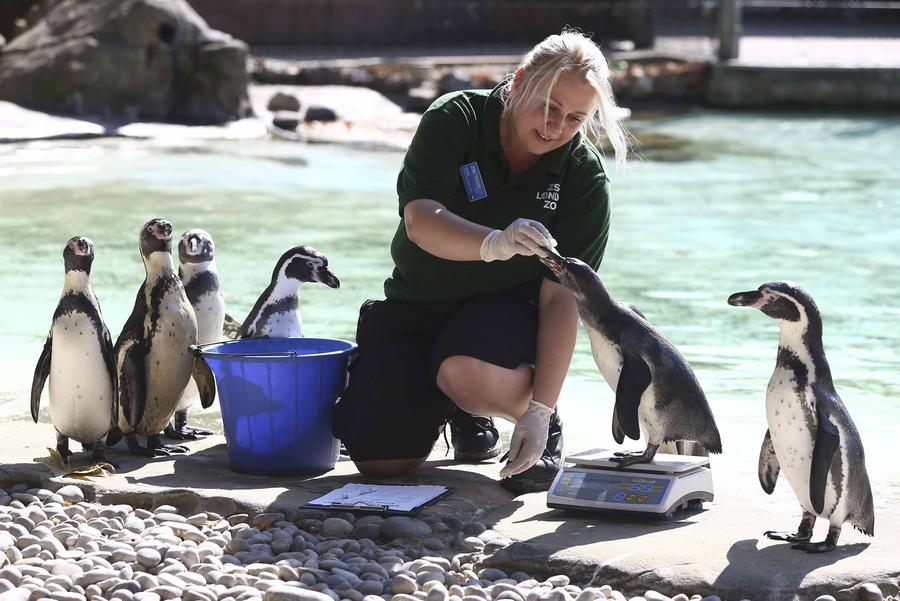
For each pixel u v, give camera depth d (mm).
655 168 17312
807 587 4191
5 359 7641
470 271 5395
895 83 26328
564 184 5387
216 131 20516
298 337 5914
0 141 18703
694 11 30328
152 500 5219
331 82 24688
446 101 5301
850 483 4418
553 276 5266
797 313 4422
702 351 8141
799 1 37125
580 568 4430
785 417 4449
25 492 5336
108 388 5492
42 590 4129
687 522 4883
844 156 18797
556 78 4910
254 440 5473
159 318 5633
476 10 31719
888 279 10391
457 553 4680
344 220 13070
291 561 4508
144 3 21172
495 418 6750
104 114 20891
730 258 11250
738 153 19000
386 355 5492
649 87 26188
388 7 30812
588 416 6695
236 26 29375
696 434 4824
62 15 21875
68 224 12641
